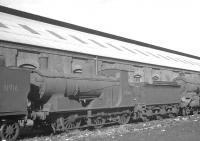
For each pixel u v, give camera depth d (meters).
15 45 18.91
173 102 21.91
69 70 22.77
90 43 27.80
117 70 17.23
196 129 14.23
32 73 12.70
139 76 30.89
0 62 11.26
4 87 10.81
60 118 13.34
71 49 22.83
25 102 11.61
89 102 15.50
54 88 12.92
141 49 37.72
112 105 16.17
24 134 13.62
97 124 15.28
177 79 24.55
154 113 19.81
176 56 45.38
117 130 14.28
